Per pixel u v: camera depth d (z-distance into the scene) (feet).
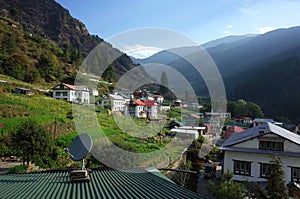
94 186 13.76
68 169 19.60
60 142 52.34
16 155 49.01
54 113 74.59
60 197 11.44
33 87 115.14
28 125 44.60
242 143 43.88
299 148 40.09
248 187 22.93
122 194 12.19
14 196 11.56
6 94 88.07
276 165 21.61
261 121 112.57
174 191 13.23
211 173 46.26
